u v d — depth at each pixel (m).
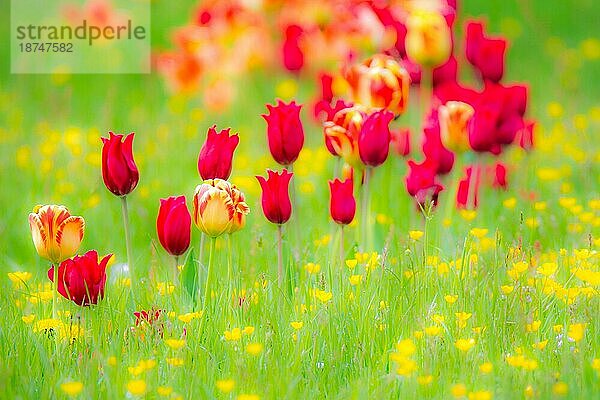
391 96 7.51
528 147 9.55
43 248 6.45
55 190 10.29
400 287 6.71
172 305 6.66
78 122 13.18
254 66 13.12
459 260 7.07
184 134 12.12
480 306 6.52
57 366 5.96
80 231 6.51
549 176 9.50
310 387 5.84
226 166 6.93
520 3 18.59
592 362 5.85
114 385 5.64
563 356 5.83
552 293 6.71
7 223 9.54
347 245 8.24
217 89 12.74
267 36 13.21
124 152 6.63
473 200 8.25
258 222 8.96
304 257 7.50
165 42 17.19
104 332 6.24
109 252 8.88
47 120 13.19
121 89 14.63
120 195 6.77
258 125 12.89
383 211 9.08
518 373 5.75
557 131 11.52
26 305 6.98
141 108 13.48
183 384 5.77
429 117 8.17
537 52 16.66
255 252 7.66
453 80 9.07
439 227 7.95
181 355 5.96
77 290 6.29
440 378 5.72
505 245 7.51
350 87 7.67
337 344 6.17
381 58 7.75
